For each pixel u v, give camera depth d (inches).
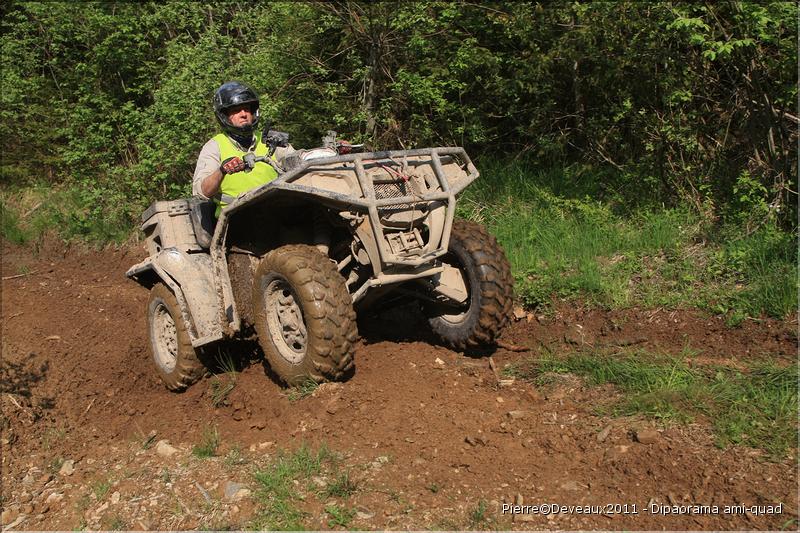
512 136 387.2
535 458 165.9
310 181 191.2
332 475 163.3
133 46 462.0
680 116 317.4
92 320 328.5
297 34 380.5
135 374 259.6
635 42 313.4
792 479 149.2
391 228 199.3
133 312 337.7
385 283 195.6
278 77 375.6
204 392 227.1
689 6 293.4
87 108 442.6
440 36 372.2
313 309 189.6
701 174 313.1
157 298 241.4
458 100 379.9
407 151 202.2
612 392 194.7
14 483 183.3
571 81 365.7
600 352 221.5
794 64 281.0
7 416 222.2
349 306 193.6
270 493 158.9
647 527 139.8
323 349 190.2
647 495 149.6
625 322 245.1
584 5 326.3
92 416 227.0
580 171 346.9
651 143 319.3
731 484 149.7
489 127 384.5
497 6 358.9
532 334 247.6
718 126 323.3
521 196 343.6
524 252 295.0
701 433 168.7
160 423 211.9
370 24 362.6
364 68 374.9
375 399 192.2
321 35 386.9
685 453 161.2
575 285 263.1
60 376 264.4
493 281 209.0
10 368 275.7
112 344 296.0
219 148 216.8
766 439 163.9
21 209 473.7
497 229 319.0
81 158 446.0
